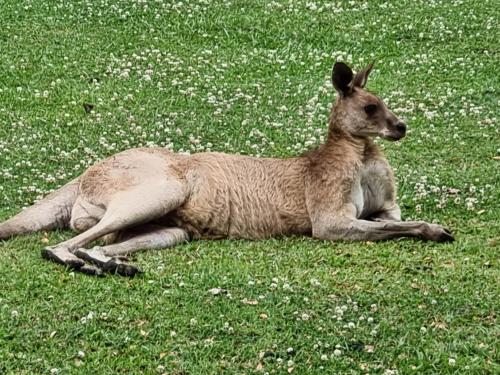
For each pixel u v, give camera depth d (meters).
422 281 9.49
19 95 15.40
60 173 12.64
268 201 10.70
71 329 8.52
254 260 10.01
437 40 17.95
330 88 15.91
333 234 10.54
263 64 16.89
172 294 9.12
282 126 14.44
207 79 16.14
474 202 11.69
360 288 9.34
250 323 8.66
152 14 18.72
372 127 10.78
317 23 18.52
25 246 10.30
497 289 9.34
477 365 8.08
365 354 8.25
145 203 10.22
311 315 8.80
